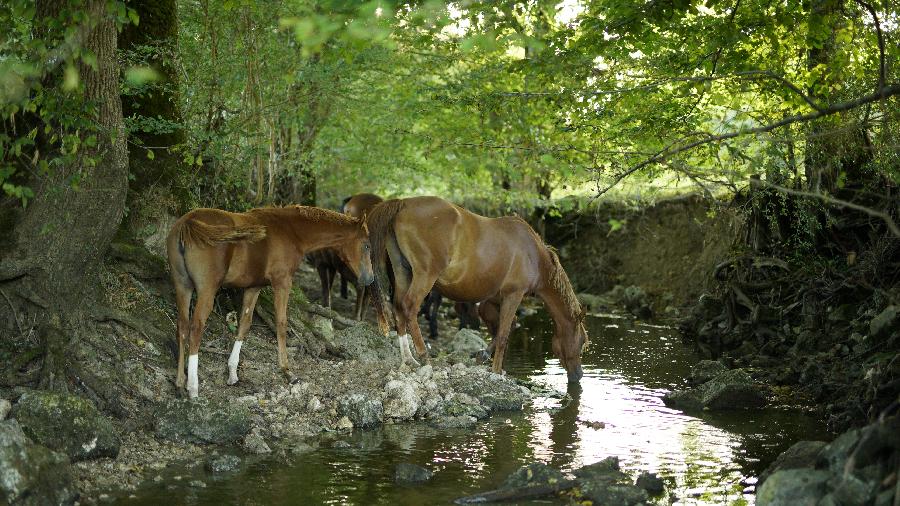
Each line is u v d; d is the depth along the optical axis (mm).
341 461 7039
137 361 8234
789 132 9539
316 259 12961
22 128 8195
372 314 13656
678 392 9539
